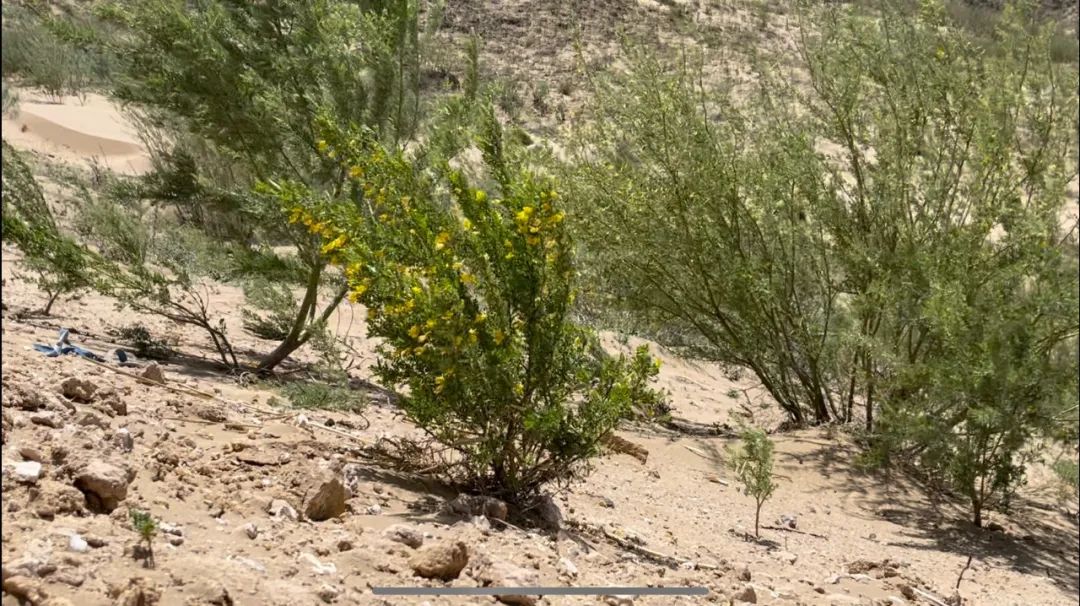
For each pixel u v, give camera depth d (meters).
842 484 9.37
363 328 10.45
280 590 3.27
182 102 8.24
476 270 5.29
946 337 8.88
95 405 4.73
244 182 8.88
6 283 8.88
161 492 3.91
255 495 4.12
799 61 11.48
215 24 8.20
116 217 7.89
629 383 5.38
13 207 7.55
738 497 8.14
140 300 9.02
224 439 4.92
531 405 5.23
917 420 8.95
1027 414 8.82
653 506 6.80
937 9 10.80
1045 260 9.48
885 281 9.91
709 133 10.75
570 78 20.45
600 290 10.80
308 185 7.91
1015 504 10.03
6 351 5.45
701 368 13.16
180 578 3.14
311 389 6.70
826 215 10.67
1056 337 9.05
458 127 7.50
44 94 20.16
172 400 5.40
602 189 10.67
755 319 10.79
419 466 5.36
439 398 5.18
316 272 8.04
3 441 3.74
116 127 18.20
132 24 8.17
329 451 5.24
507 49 21.31
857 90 10.67
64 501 3.43
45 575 2.90
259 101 7.84
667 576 4.75
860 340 9.56
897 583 6.06
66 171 9.46
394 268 5.11
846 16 10.95
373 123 8.12
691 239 10.63
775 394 11.34
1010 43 10.77
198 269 8.90
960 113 10.47
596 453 5.34
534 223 5.22
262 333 9.16
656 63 10.80
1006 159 10.19
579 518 5.63
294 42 8.34
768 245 10.98
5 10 22.17
